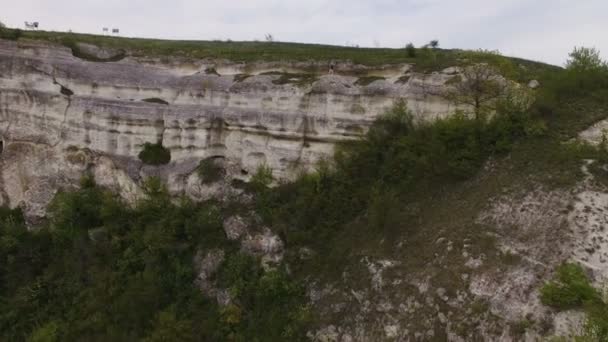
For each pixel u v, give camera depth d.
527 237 17.23
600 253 15.98
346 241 21.70
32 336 21.98
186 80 28.11
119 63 29.66
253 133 26.28
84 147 27.55
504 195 18.95
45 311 23.17
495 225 18.19
